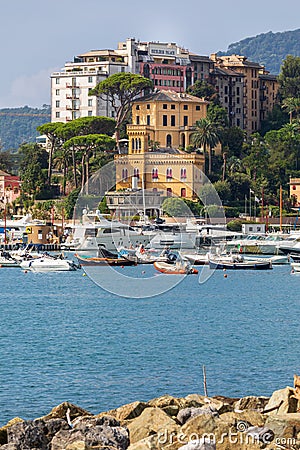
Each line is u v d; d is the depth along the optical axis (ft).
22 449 182.80
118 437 180.86
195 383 338.34
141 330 512.22
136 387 332.60
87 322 554.46
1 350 431.84
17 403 307.58
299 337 474.08
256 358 397.80
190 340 466.29
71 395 319.68
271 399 212.02
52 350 430.20
